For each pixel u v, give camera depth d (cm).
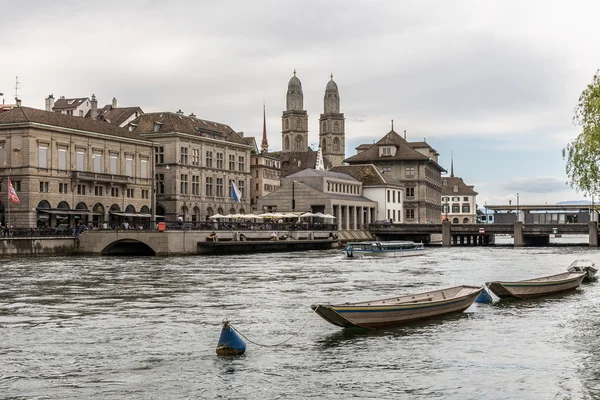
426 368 2516
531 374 2434
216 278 5591
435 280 5488
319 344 2897
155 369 2505
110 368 2522
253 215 10900
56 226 10338
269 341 2956
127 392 2241
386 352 2755
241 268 6675
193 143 13100
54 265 6981
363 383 2331
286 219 13188
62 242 8800
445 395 2205
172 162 12638
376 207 14938
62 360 2636
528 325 3319
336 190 13825
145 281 5319
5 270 6312
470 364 2569
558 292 4522
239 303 4062
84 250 8950
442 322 3391
